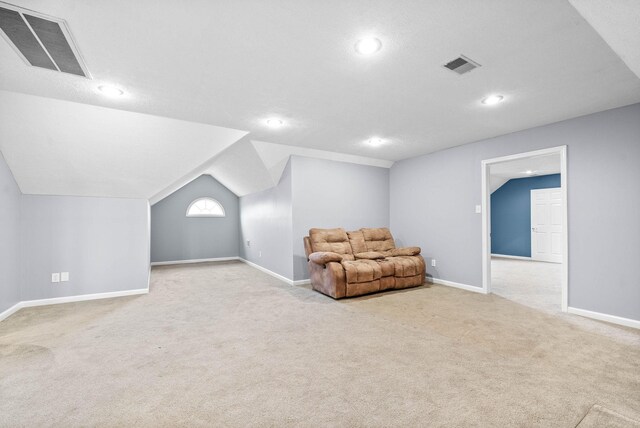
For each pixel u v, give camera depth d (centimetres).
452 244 449
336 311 332
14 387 183
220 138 368
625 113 287
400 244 541
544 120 330
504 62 210
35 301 357
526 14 159
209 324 293
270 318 310
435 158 477
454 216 447
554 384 184
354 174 527
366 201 539
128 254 408
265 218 581
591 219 307
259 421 153
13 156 310
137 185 393
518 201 776
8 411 161
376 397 173
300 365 211
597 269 302
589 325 284
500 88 251
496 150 395
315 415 158
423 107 294
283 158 468
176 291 428
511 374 196
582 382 186
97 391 180
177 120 328
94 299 386
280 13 158
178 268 632
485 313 322
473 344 244
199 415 158
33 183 345
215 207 764
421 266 445
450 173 454
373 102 282
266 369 205
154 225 692
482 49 194
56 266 368
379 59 206
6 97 259
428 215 488
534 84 244
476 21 165
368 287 393
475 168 420
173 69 217
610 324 287
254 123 342
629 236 283
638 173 279
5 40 179
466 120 332
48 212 365
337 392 178
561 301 359
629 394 173
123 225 405
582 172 314
